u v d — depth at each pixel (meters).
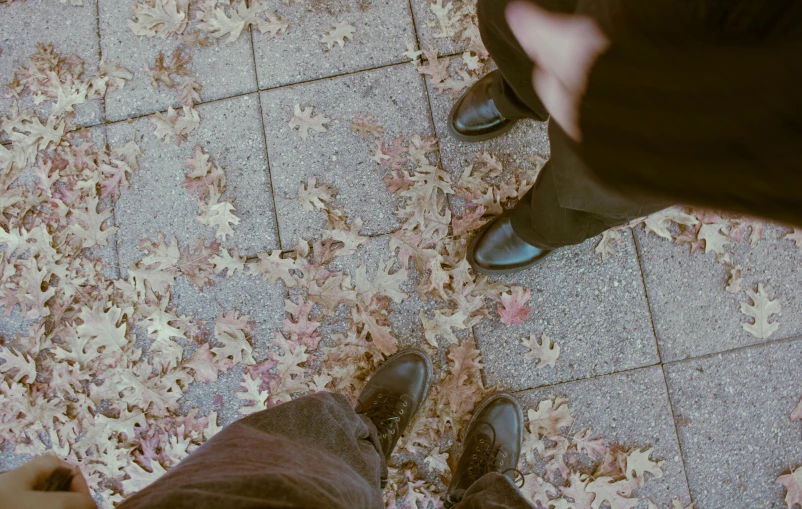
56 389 1.99
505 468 1.82
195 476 0.84
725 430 1.95
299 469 0.93
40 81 2.08
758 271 1.97
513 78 1.18
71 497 0.63
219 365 1.99
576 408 1.97
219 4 2.08
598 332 1.99
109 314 2.00
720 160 0.43
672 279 1.99
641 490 1.94
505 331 2.00
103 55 2.09
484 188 2.01
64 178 2.05
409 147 2.04
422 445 1.96
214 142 2.06
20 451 1.98
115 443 1.97
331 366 1.99
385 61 2.07
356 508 0.99
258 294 2.02
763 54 0.36
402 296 1.99
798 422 1.95
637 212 1.12
